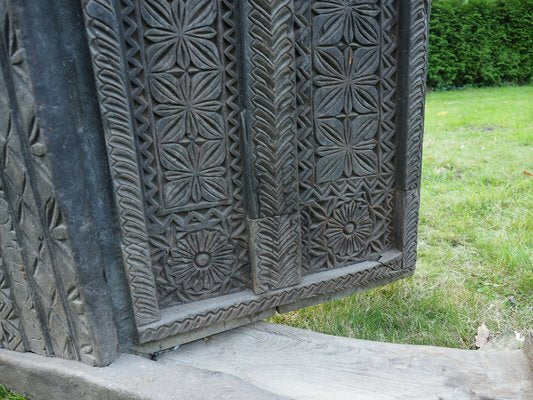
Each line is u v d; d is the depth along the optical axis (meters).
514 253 2.17
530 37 9.89
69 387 1.36
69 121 1.17
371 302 1.99
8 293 1.39
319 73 1.49
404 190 1.71
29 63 1.08
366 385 1.38
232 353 1.54
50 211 1.22
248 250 1.54
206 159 1.40
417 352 1.50
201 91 1.34
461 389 1.33
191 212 1.44
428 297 1.96
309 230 1.64
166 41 1.27
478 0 9.57
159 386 1.28
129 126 1.24
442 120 5.68
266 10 1.31
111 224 1.33
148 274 1.38
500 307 1.88
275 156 1.45
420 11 1.53
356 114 1.59
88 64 1.19
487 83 10.13
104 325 1.35
